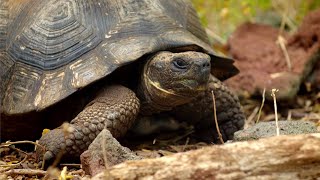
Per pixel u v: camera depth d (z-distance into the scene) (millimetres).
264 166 3275
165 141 5910
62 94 4934
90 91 5219
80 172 4449
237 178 3262
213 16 10297
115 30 5285
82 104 5230
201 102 5695
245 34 9047
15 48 5445
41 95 5035
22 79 5258
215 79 5805
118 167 3344
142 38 5254
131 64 5273
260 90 7824
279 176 3279
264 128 4789
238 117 5945
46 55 5250
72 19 5387
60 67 5156
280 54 8453
